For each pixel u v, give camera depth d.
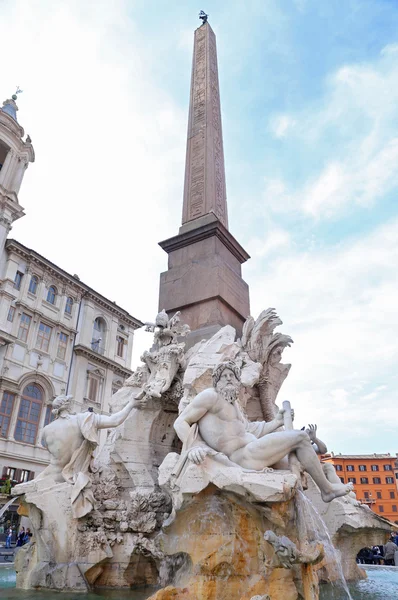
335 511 7.09
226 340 7.71
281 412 5.57
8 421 29.77
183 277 9.55
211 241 9.67
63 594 5.44
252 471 4.55
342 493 4.88
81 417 6.73
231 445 4.92
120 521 6.33
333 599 5.36
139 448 7.43
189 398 6.73
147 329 8.25
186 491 4.56
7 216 33.34
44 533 6.04
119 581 6.02
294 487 4.40
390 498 46.94
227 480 4.43
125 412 7.13
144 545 6.15
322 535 4.95
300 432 4.84
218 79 14.70
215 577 4.74
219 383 5.16
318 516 5.02
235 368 5.21
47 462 31.06
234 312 9.48
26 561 6.38
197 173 11.80
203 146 12.28
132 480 7.07
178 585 4.96
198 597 4.59
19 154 36.69
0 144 36.38
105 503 6.51
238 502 4.61
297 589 4.29
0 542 23.16
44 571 5.88
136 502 6.48
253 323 8.66
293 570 4.35
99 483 6.87
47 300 35.09
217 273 9.14
